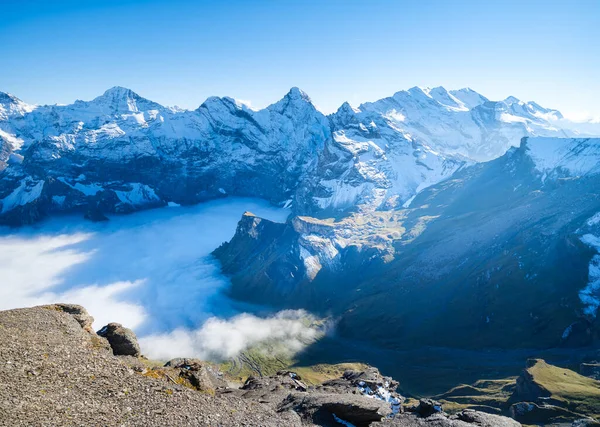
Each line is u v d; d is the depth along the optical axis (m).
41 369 55.53
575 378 183.88
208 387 73.44
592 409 149.00
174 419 53.41
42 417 46.59
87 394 53.69
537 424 148.12
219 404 61.56
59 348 62.41
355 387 96.62
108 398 54.16
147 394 57.78
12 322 65.81
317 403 69.94
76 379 56.16
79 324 74.81
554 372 188.75
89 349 66.00
